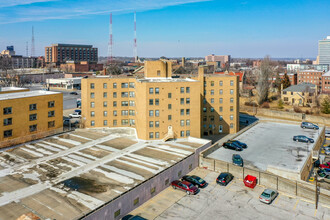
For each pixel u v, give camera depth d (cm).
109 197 3581
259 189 4562
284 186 4462
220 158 5634
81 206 3356
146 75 7200
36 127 6278
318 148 6894
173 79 7169
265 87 11944
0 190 3772
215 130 7962
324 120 9581
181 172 4981
